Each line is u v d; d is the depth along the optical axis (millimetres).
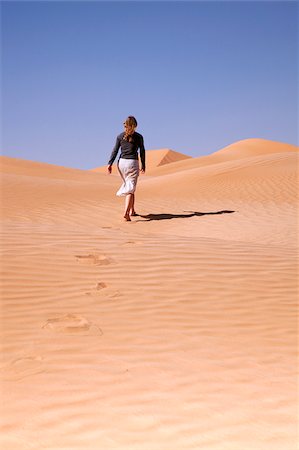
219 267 7211
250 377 4492
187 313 5805
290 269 7371
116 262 7039
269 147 98500
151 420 3662
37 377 4258
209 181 22234
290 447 3348
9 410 3721
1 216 15008
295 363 4844
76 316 5484
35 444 3287
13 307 5566
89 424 3568
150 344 5031
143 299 6047
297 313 6008
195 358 4805
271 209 17141
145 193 20562
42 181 23625
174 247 7984
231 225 14562
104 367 4508
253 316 5859
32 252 7039
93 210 16453
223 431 3543
